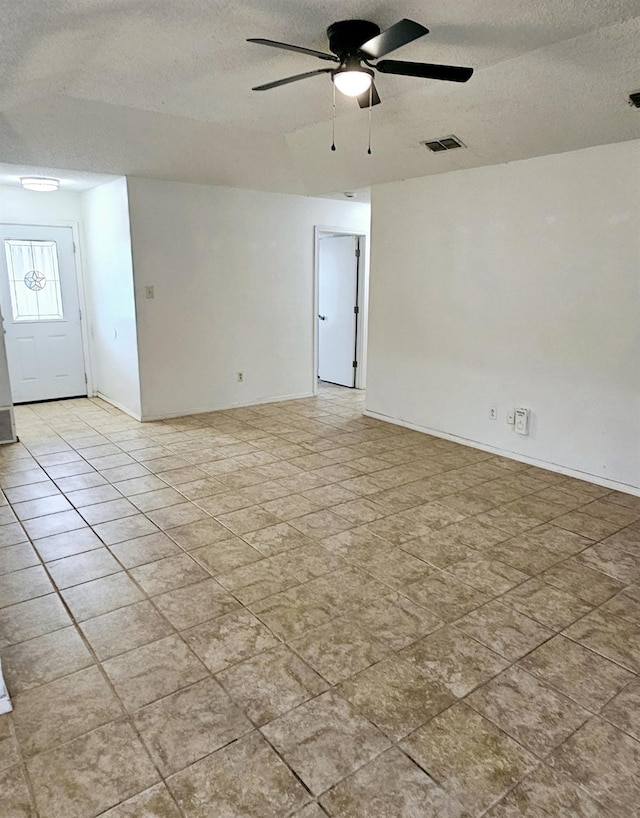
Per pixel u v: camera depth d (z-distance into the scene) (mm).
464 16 2432
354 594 2600
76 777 1645
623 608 2506
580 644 2262
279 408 6207
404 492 3828
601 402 3877
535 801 1583
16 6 2191
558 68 2928
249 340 6121
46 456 4547
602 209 3678
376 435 5184
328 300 7508
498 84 3197
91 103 3658
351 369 7328
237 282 5891
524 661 2160
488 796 1597
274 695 1974
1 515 3438
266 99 3584
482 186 4383
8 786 1611
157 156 4629
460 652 2209
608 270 3707
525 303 4230
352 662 2145
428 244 4906
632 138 3455
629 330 3658
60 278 6246
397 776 1660
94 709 1901
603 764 1706
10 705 1901
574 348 3977
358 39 2465
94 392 6684
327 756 1727
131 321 5414
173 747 1753
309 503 3633
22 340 6152
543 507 3594
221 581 2701
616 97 3061
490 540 3141
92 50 2738
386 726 1844
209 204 5523
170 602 2527
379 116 3883
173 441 4953
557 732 1825
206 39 2641
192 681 2039
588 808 1563
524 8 2352
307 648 2223
